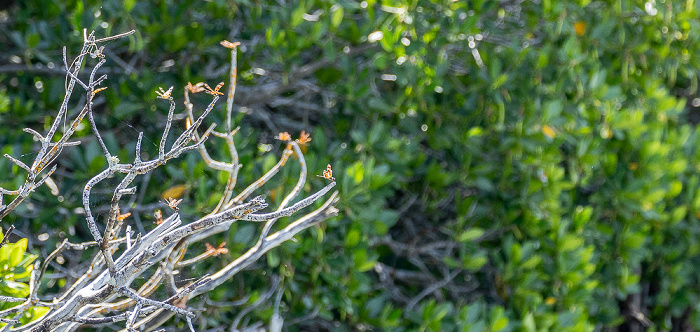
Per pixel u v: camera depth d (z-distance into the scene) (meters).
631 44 4.78
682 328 5.78
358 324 4.28
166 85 4.05
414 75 4.15
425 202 4.62
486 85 4.38
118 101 3.92
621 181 4.77
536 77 4.48
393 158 4.13
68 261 3.91
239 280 3.87
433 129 4.45
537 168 4.45
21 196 1.83
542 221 4.42
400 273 4.72
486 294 5.07
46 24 3.90
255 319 3.91
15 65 4.30
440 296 4.81
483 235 4.73
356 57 4.80
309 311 4.09
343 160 4.12
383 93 4.85
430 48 4.20
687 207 5.01
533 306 4.31
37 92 4.45
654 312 5.39
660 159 4.75
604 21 4.59
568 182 4.39
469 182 4.44
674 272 5.05
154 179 3.91
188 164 3.64
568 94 4.68
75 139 4.06
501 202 4.58
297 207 1.87
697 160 5.14
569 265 4.33
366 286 3.88
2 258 2.47
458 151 4.46
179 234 1.81
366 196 3.73
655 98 4.97
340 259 3.80
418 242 5.01
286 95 4.86
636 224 4.82
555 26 4.63
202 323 3.49
